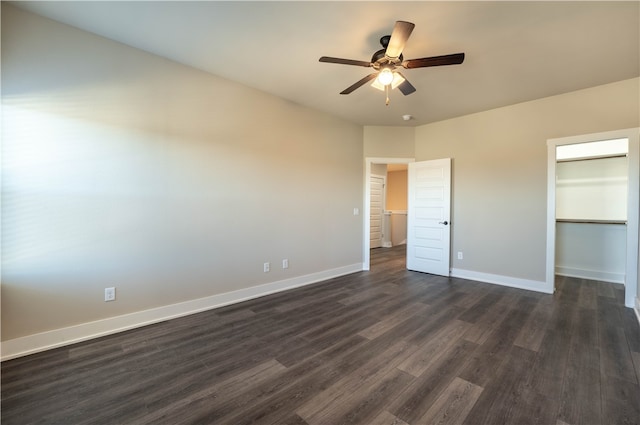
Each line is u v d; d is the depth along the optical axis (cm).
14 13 220
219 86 331
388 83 246
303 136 421
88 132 251
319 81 342
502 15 221
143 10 221
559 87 350
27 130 225
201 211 320
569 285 425
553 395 180
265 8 217
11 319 221
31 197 227
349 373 203
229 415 163
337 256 477
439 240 482
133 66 273
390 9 216
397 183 987
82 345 241
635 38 248
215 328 276
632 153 328
